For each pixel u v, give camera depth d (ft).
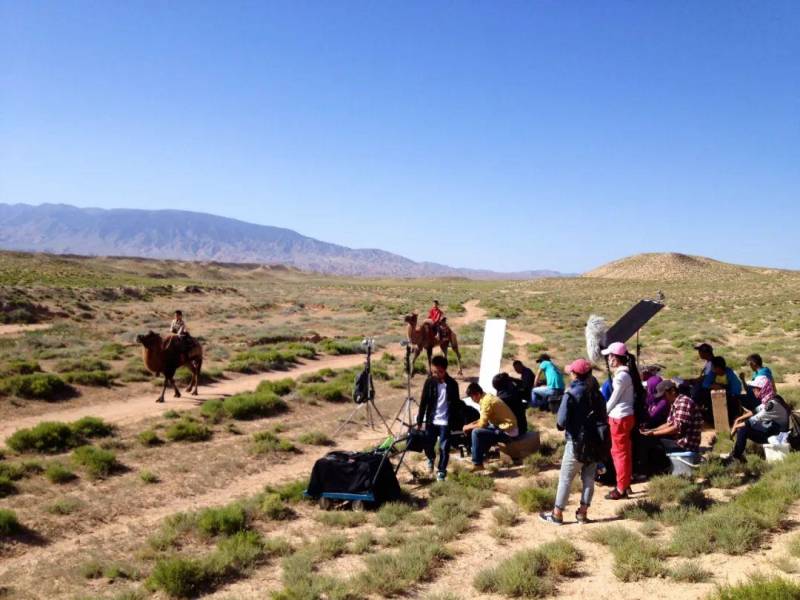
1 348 104.83
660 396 38.17
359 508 34.12
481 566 25.68
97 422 52.44
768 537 24.66
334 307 237.66
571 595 22.20
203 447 49.01
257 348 113.80
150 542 30.40
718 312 199.11
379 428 56.08
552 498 32.42
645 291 360.07
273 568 27.25
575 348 106.93
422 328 78.95
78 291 209.15
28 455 46.06
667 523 27.78
